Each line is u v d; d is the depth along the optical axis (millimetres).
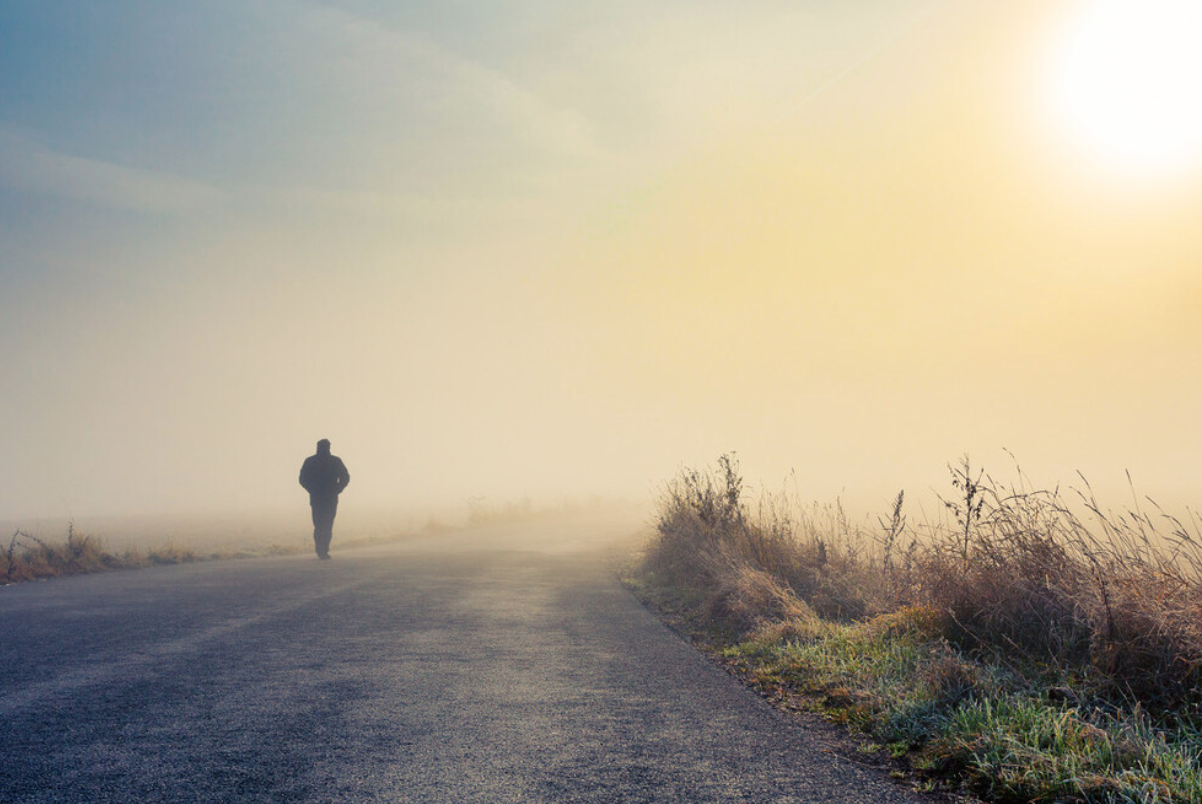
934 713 4891
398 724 4715
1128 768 3893
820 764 4164
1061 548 6547
